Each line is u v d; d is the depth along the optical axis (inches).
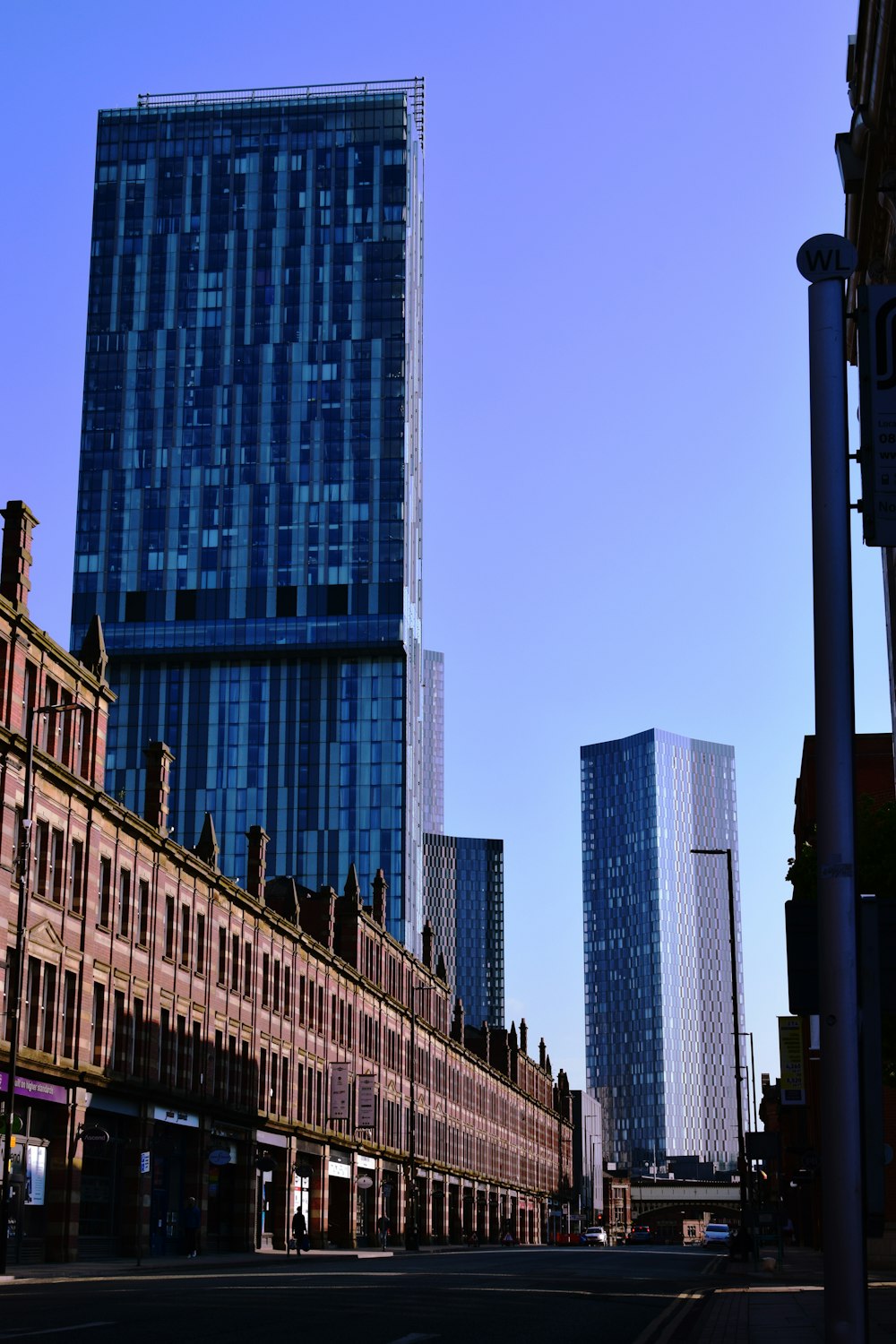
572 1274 1828.2
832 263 350.3
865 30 1093.1
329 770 6245.1
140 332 6707.7
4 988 1804.9
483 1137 5570.9
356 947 3759.8
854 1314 297.9
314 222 6791.3
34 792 1916.8
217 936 2623.0
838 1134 307.3
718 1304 1159.6
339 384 6599.4
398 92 6894.7
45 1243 1913.1
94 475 6560.0
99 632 2191.2
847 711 327.9
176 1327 707.4
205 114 6939.0
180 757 6304.1
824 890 320.8
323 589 6373.0
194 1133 2463.1
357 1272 1713.8
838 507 337.4
